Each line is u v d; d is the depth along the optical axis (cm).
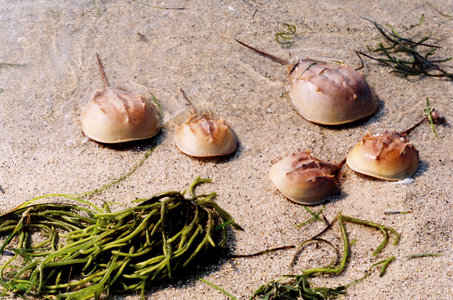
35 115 136
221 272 118
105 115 130
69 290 116
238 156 131
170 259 117
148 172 129
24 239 121
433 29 151
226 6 155
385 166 126
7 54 146
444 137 133
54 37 149
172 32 150
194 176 128
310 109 134
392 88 140
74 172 129
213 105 137
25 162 130
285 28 151
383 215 123
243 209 124
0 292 116
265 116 136
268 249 120
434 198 124
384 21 153
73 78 142
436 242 120
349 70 136
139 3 156
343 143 132
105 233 117
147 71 143
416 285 116
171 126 134
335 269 117
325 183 124
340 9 155
